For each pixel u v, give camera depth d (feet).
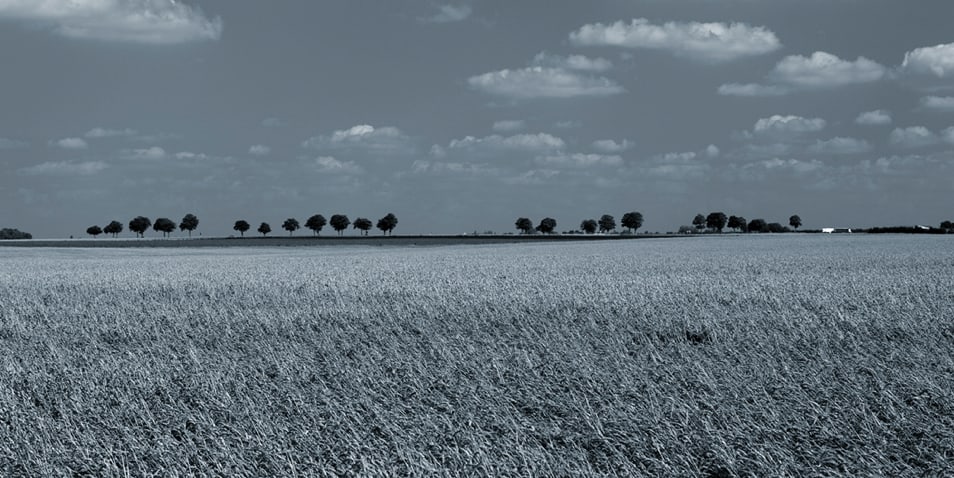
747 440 30.27
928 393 37.04
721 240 338.34
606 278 106.93
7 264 180.34
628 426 32.35
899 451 29.14
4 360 51.16
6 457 29.96
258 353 53.72
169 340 61.05
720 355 48.65
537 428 32.53
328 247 343.46
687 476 27.22
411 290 90.79
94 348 57.11
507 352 50.72
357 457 28.91
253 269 142.82
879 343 53.36
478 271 129.39
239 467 27.84
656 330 60.59
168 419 34.76
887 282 93.71
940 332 56.44
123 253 276.82
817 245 260.83
